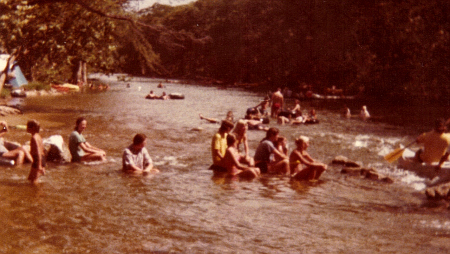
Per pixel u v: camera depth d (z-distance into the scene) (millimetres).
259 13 82938
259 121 21984
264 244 6426
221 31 90500
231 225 7270
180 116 26422
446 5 42562
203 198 8938
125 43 31172
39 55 26469
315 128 22984
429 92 46750
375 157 15219
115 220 7168
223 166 11734
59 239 6148
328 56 56719
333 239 6773
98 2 27406
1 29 24797
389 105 42094
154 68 33094
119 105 32469
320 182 11016
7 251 5613
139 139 11211
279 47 69000
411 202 9328
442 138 12148
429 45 43094
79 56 30781
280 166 11906
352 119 28828
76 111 26641
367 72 52938
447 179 11203
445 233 7215
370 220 7922
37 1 22969
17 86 38844
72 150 11891
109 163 11945
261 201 8938
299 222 7625
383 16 47500
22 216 7031
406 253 6250
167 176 10805
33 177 9297
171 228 6945
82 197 8406
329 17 53844
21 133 16203
